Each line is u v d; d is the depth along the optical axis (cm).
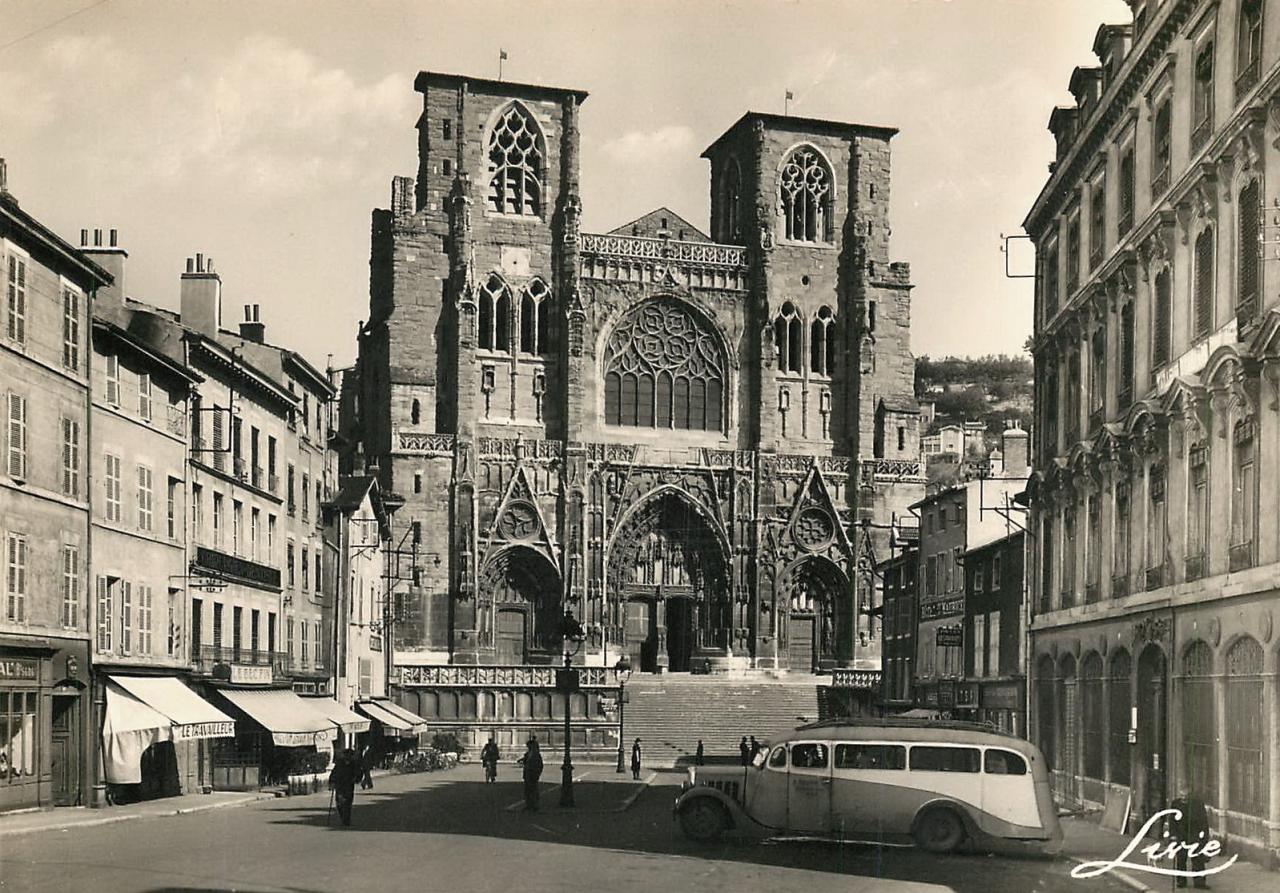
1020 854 3769
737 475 12325
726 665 12156
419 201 12256
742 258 12669
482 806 5491
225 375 6725
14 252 4678
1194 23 3975
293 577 7794
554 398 12219
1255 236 3491
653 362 12481
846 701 11331
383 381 12081
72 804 5075
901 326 12850
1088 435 5112
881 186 12975
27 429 4775
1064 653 5300
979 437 14450
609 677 11212
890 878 3244
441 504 11819
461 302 11962
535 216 12325
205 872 3138
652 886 3000
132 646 5544
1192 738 3828
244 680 6600
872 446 12625
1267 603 3266
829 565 12450
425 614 11681
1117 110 4794
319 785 6391
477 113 12231
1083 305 5159
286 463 7706
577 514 11956
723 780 4016
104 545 5325
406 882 2998
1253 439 3453
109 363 5453
